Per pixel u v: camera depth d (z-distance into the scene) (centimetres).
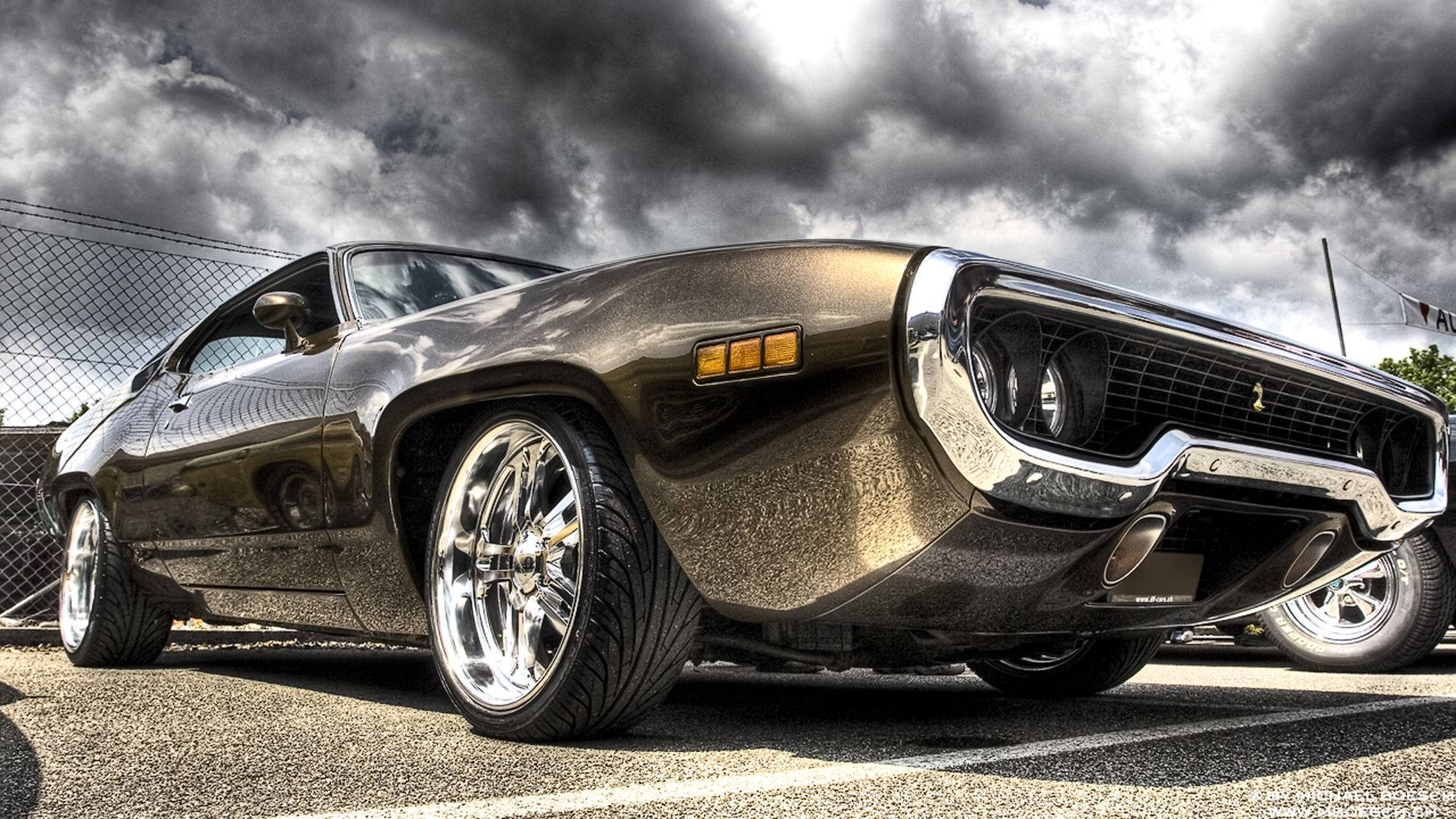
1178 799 158
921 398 165
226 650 469
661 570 200
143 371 382
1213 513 211
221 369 330
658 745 208
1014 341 180
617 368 195
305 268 316
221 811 154
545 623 217
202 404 318
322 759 191
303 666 386
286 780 173
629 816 148
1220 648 505
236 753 198
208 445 304
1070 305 182
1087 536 182
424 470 247
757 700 295
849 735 223
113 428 367
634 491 203
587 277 214
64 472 387
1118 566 195
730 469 183
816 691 325
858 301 173
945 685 352
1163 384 200
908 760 189
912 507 170
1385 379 239
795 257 186
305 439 263
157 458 330
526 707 208
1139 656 294
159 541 333
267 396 284
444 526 231
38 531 562
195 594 334
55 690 297
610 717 206
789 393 176
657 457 190
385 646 493
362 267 303
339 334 277
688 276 195
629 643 200
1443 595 388
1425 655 396
